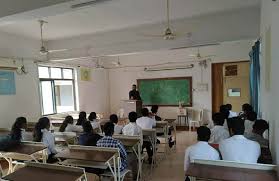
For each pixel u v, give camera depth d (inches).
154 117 203.5
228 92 278.2
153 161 159.6
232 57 270.8
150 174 144.6
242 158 81.4
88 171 108.0
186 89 298.2
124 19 174.7
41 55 237.9
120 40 211.0
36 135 130.3
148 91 320.8
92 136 122.6
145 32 199.9
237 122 86.0
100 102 329.4
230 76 276.4
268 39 107.0
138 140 127.8
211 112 285.3
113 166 101.8
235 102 275.0
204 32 178.5
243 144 82.4
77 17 165.2
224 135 117.5
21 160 122.0
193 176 68.9
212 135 119.3
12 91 203.3
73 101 286.7
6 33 200.2
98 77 326.6
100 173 107.0
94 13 157.0
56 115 256.4
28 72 221.3
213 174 69.8
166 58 307.6
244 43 263.4
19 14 105.4
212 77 284.0
